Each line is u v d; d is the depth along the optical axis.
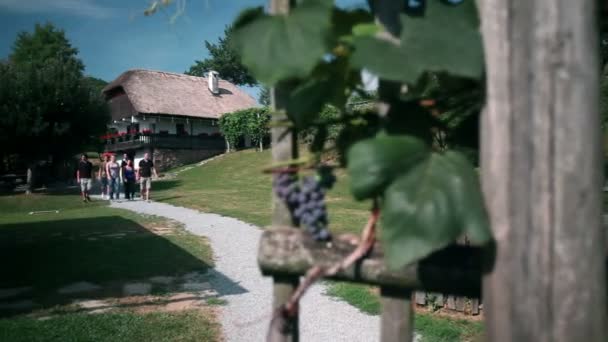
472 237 0.91
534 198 0.88
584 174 0.87
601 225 0.88
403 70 0.93
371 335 5.53
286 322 1.21
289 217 1.26
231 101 42.75
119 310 6.34
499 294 0.92
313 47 0.99
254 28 1.03
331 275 1.17
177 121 39.56
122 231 12.73
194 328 5.66
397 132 1.11
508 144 0.91
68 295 7.02
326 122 1.23
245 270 8.69
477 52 0.94
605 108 1.35
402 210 0.94
